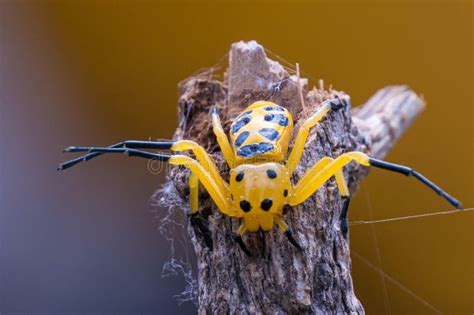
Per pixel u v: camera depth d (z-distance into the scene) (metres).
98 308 0.18
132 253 0.19
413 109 0.19
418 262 0.19
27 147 0.21
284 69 0.16
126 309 0.18
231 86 0.16
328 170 0.15
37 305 0.19
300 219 0.15
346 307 0.15
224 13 0.21
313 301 0.15
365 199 0.19
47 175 0.21
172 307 0.18
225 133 0.16
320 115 0.15
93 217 0.20
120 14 0.21
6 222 0.20
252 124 0.15
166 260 0.19
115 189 0.20
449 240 0.19
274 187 0.15
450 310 0.18
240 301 0.15
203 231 0.15
